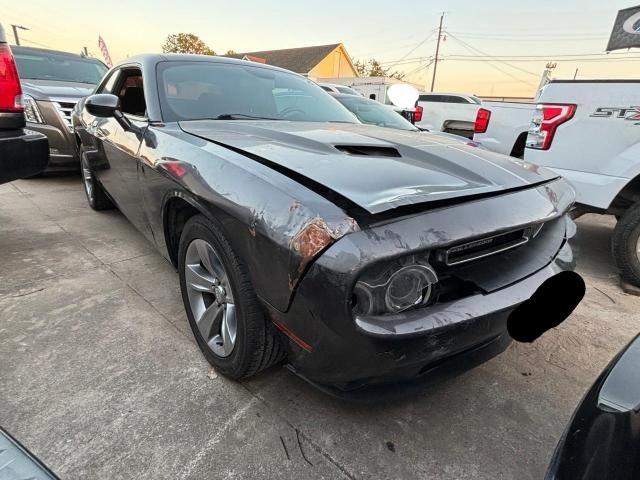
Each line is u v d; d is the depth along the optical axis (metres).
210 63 2.72
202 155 1.72
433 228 1.26
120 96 2.95
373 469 1.50
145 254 3.23
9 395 1.74
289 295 1.27
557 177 1.99
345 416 1.72
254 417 1.69
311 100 2.90
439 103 9.55
